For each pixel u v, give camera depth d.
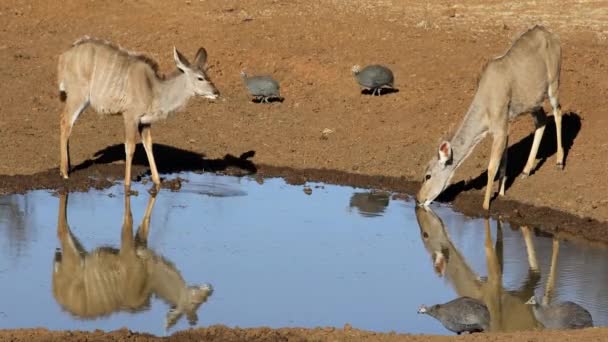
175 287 46.72
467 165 63.66
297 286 46.62
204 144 67.44
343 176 63.59
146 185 61.78
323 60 77.62
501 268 50.06
